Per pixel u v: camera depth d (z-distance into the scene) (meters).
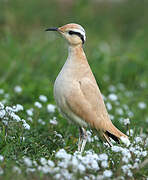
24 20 25.66
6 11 25.38
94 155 10.02
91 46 23.62
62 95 11.81
